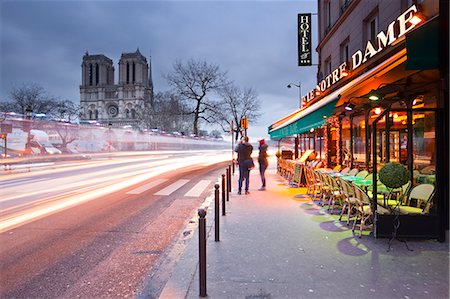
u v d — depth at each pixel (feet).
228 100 155.74
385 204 19.71
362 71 33.96
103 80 487.20
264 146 37.99
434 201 17.84
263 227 21.07
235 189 38.27
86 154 91.71
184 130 216.13
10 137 66.08
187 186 42.52
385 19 34.99
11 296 12.85
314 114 28.43
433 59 16.03
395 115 31.12
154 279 14.34
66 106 200.44
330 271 13.94
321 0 61.72
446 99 16.97
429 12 23.09
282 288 12.47
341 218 22.77
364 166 35.60
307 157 50.55
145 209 28.32
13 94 167.02
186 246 17.70
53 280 14.28
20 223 23.65
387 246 16.97
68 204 30.50
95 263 16.16
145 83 465.47
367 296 11.73
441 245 16.92
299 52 64.13
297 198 31.60
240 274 13.80
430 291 12.03
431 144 23.21
